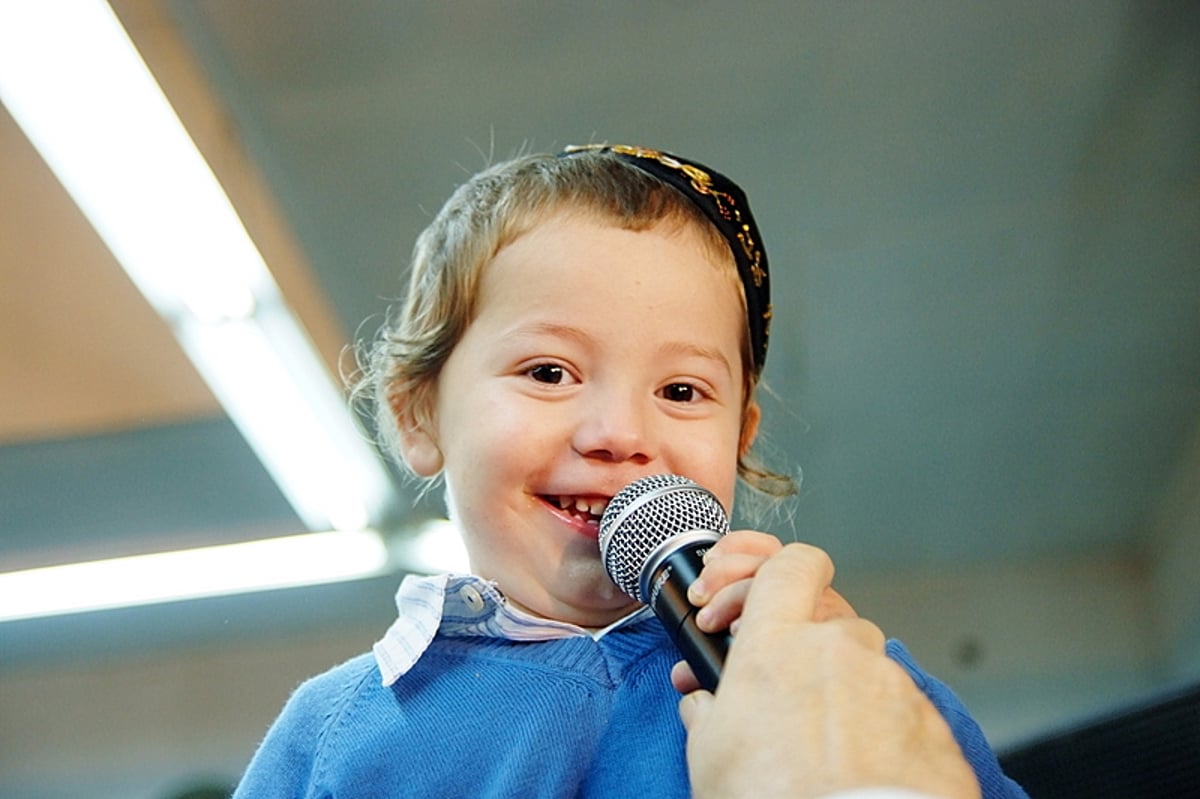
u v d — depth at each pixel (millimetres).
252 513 4086
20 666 5047
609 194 1061
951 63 2660
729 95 2738
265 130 2705
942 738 549
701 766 569
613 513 849
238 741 4832
